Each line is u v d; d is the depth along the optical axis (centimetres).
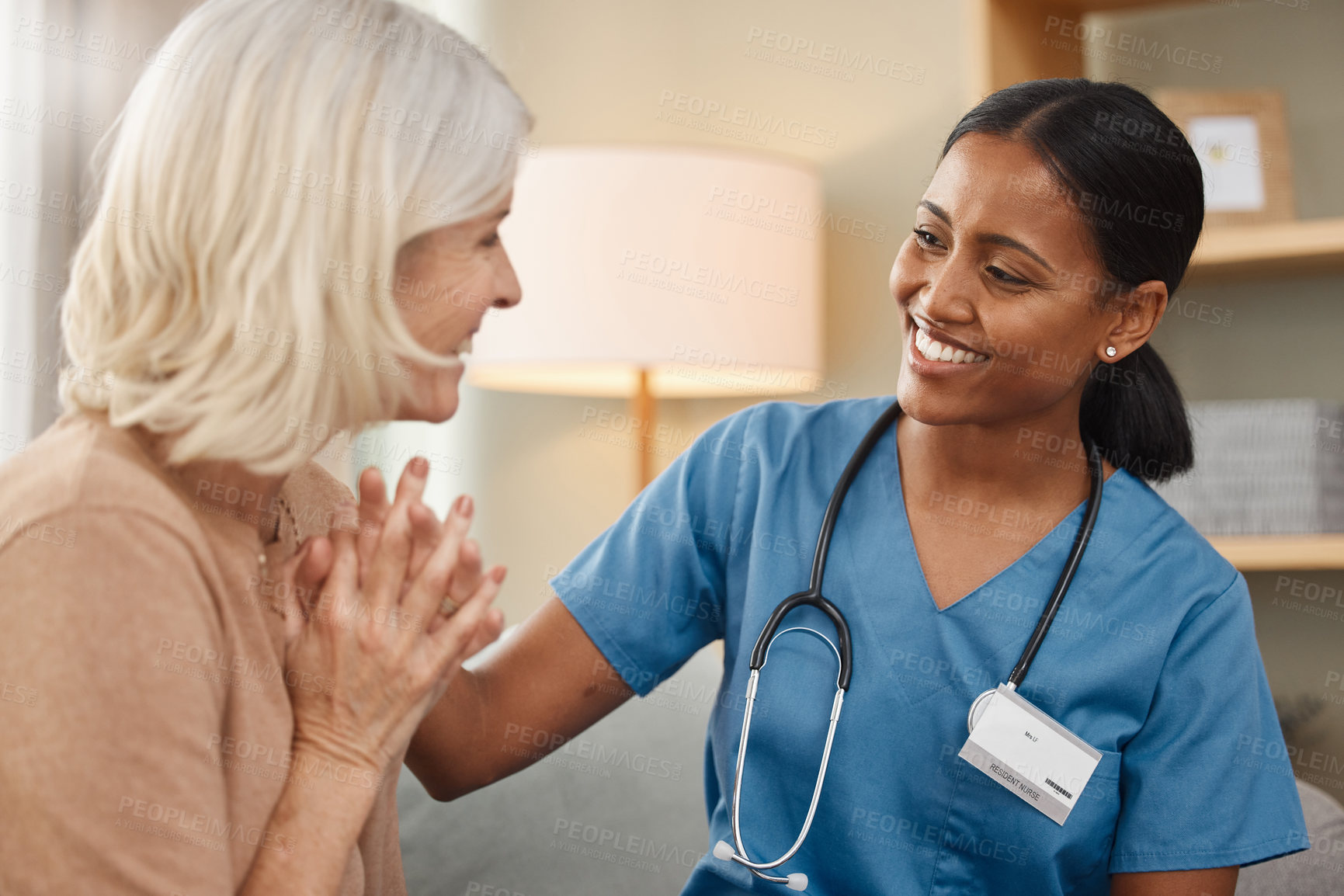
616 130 254
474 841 129
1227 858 93
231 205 72
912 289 95
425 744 106
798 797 101
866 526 107
